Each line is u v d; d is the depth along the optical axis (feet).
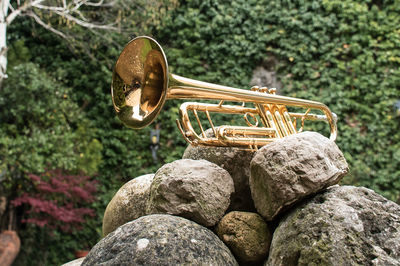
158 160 19.17
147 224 5.60
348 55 18.19
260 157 6.16
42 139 17.21
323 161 5.95
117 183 19.12
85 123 19.54
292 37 18.70
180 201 6.35
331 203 5.65
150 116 5.77
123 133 19.48
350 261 5.06
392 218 5.55
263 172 6.04
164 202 6.38
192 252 5.32
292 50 18.57
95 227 17.98
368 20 18.11
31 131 18.11
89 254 5.59
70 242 17.42
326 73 18.08
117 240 5.48
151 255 5.15
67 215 16.53
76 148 18.88
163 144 19.15
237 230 6.19
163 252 5.20
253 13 19.25
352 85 17.79
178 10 20.27
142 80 6.18
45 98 18.61
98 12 21.17
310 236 5.37
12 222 17.10
